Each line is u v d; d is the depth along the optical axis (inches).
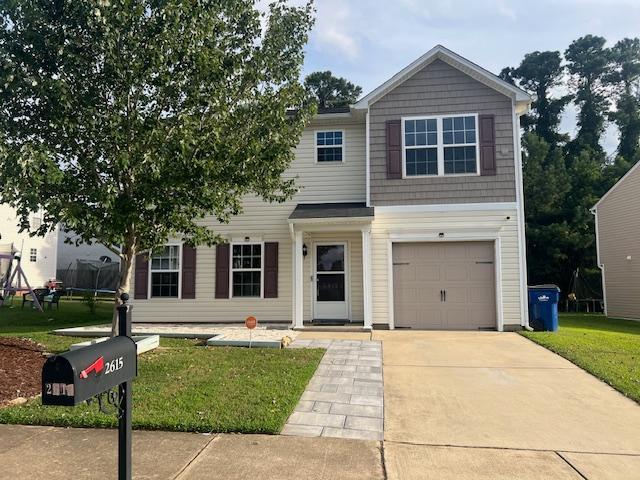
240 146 306.2
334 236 502.9
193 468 145.3
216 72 293.7
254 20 320.5
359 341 379.2
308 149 520.7
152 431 176.9
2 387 230.1
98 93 286.0
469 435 178.7
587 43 1485.0
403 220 471.2
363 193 507.8
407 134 481.1
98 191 267.6
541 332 431.2
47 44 264.5
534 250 1097.4
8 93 264.4
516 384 251.8
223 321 512.1
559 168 1127.6
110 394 115.6
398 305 468.4
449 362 302.8
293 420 191.9
